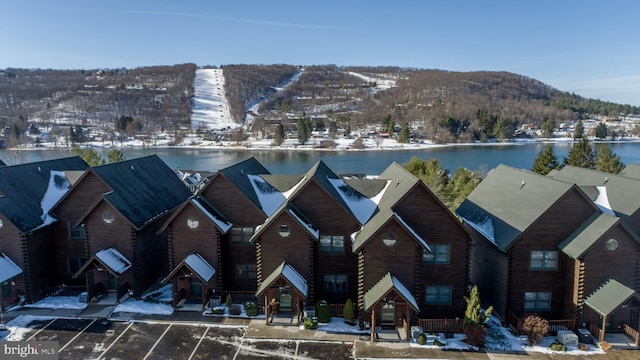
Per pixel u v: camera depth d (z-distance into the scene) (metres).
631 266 24.22
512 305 25.88
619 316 24.66
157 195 35.03
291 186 32.66
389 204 26.61
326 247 28.12
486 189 33.53
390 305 25.64
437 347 23.66
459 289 26.50
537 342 23.81
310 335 24.89
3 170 30.19
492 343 24.00
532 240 25.25
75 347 23.52
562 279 25.67
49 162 35.34
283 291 27.41
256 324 26.19
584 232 24.42
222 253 29.61
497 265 26.92
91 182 30.91
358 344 23.92
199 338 24.56
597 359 22.44
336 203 27.67
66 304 28.94
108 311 27.94
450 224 26.02
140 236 30.47
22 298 29.09
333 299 28.44
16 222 28.31
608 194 29.64
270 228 26.80
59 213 31.42
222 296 29.36
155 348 23.45
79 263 31.92
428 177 56.12
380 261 25.36
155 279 33.03
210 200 29.84
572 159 69.38
